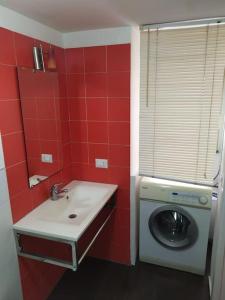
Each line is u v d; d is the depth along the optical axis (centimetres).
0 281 161
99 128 225
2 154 153
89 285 227
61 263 163
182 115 222
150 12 164
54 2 140
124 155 224
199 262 231
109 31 200
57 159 218
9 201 162
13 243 169
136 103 227
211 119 215
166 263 245
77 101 225
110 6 149
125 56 201
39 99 187
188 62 210
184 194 220
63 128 225
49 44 195
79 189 230
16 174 168
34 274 195
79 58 214
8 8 150
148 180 241
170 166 238
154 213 233
